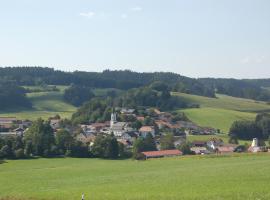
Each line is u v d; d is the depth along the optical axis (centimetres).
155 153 15750
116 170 10019
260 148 16838
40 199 5522
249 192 5347
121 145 16412
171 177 7462
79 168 10900
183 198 5200
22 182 8150
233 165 8719
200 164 9838
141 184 6769
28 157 14900
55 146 15525
